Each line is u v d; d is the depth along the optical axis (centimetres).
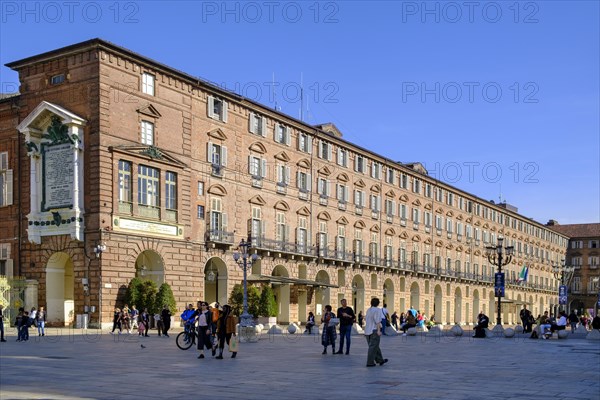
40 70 4891
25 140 4853
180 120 5266
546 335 4434
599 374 2081
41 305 4738
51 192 4706
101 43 4603
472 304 10962
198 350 2859
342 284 7450
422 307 9181
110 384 1747
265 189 6291
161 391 1630
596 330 4412
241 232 5934
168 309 4131
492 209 11850
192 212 5341
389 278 8375
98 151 4566
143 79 4959
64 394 1566
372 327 2261
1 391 1611
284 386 1736
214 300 5972
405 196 8950
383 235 8338
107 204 4581
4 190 5031
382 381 1847
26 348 3003
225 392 1622
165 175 5081
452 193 10400
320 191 7169
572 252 15375
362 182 7969
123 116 4766
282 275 6619
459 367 2273
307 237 6888
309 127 6962
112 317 4544
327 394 1600
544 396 1593
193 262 5300
